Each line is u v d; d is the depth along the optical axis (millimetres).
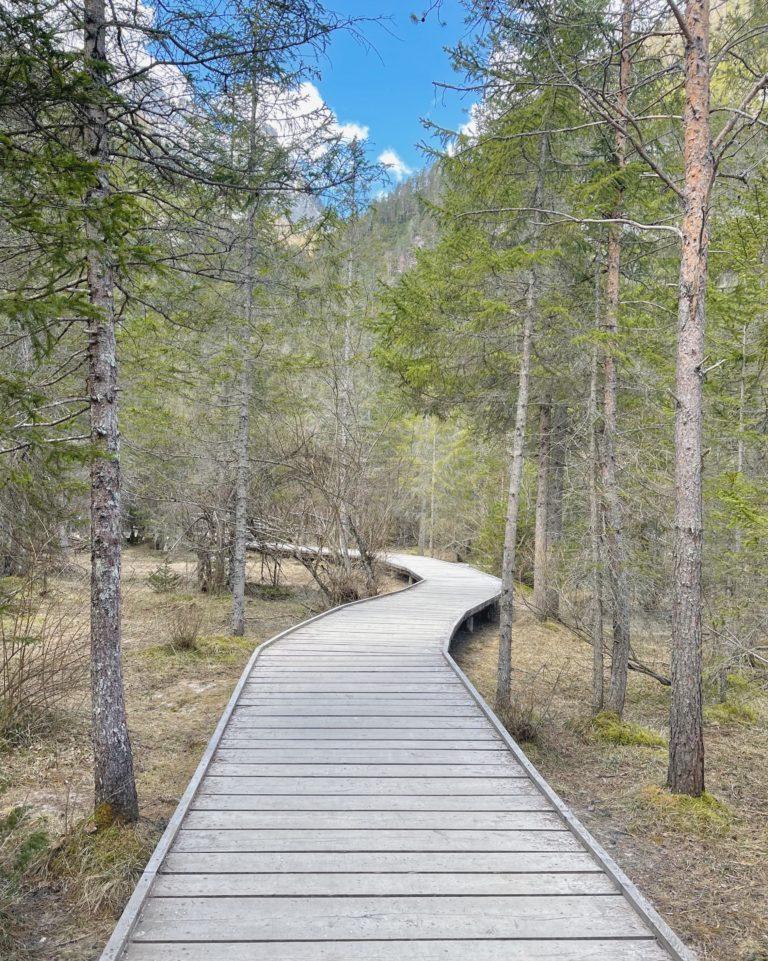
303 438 15945
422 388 11539
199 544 16125
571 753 7578
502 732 6066
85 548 11758
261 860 3828
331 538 16984
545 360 10211
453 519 30234
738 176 6148
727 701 10188
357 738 6000
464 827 4305
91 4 4453
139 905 3279
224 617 14141
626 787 6492
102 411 4680
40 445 4008
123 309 5324
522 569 19203
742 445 9352
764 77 5383
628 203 8312
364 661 9000
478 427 13508
